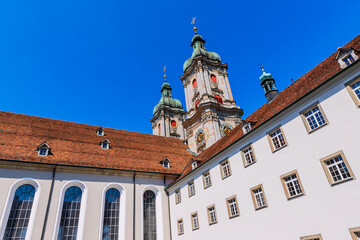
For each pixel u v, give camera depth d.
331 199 15.70
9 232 25.31
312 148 17.70
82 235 27.95
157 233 33.34
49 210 27.53
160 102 89.31
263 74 33.44
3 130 32.56
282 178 19.34
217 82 61.75
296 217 17.55
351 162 15.15
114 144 39.94
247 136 23.56
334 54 22.03
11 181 27.14
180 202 32.50
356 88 16.08
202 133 53.03
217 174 26.67
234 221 22.98
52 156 31.19
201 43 68.69
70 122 42.25
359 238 13.98
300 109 19.30
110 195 32.59
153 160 39.56
